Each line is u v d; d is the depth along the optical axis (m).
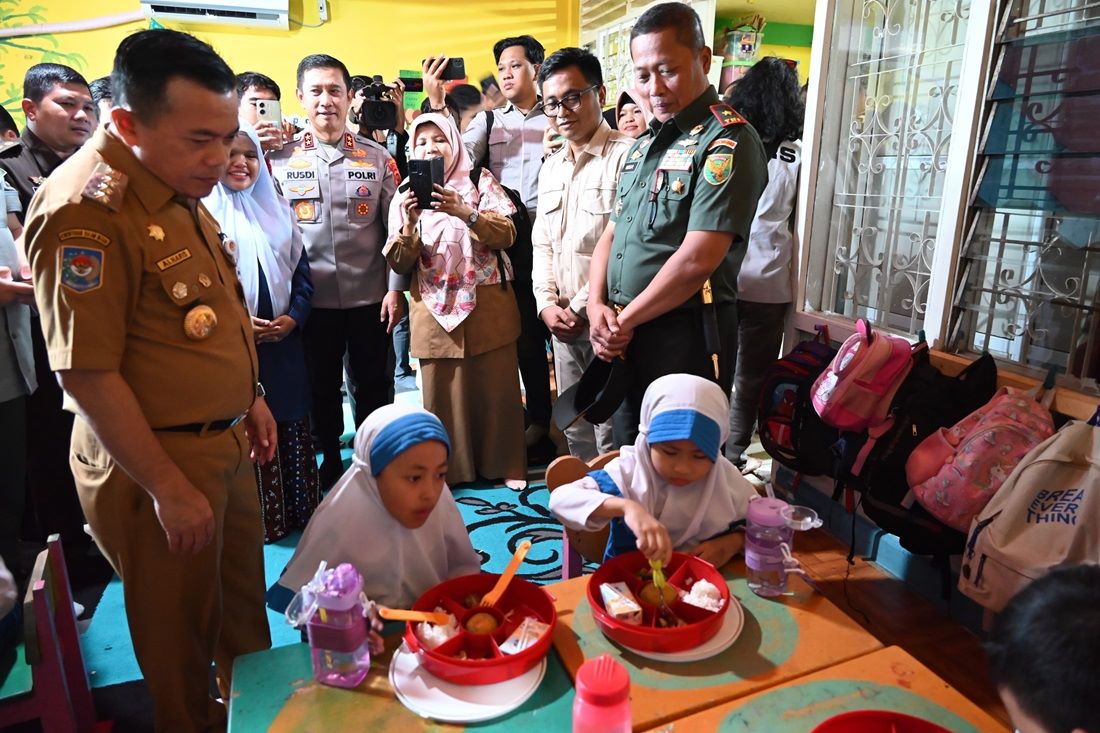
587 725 0.78
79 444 1.25
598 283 2.03
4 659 1.23
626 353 1.88
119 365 1.12
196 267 1.20
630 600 1.08
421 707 0.92
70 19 4.44
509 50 3.17
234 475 1.38
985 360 1.83
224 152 1.14
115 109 1.09
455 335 2.64
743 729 0.88
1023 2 1.80
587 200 2.38
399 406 1.20
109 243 1.07
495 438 2.80
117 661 1.82
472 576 1.14
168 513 1.15
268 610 2.04
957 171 1.96
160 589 1.27
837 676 0.98
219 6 4.57
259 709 0.93
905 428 1.78
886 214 2.31
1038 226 1.84
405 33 5.10
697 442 1.21
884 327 2.33
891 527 1.82
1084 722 0.64
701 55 1.79
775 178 2.55
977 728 0.89
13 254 1.99
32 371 2.01
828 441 1.96
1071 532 1.42
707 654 1.02
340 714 0.92
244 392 1.31
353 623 0.95
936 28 2.09
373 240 2.74
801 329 2.62
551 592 1.18
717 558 1.27
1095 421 1.46
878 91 2.30
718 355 1.79
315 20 4.88
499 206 2.64
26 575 2.12
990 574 1.50
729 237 1.68
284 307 2.28
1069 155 1.72
